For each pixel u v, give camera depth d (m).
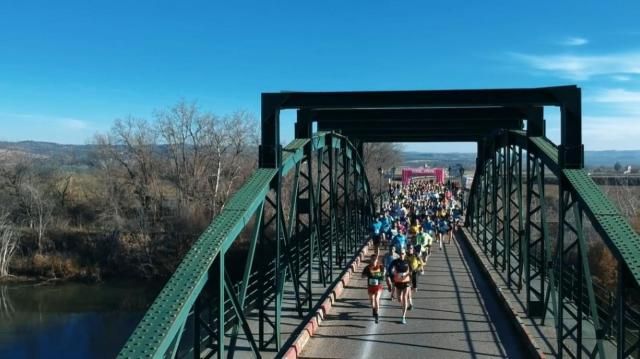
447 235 29.97
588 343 11.04
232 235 8.46
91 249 50.84
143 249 49.56
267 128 11.25
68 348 34.16
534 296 15.23
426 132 22.12
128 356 6.19
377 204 46.09
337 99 11.76
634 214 42.38
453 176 109.69
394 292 16.05
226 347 10.73
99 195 58.97
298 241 13.61
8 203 56.91
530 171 13.70
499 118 16.03
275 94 11.33
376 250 19.78
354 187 24.81
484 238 23.61
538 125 13.60
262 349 10.58
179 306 6.92
